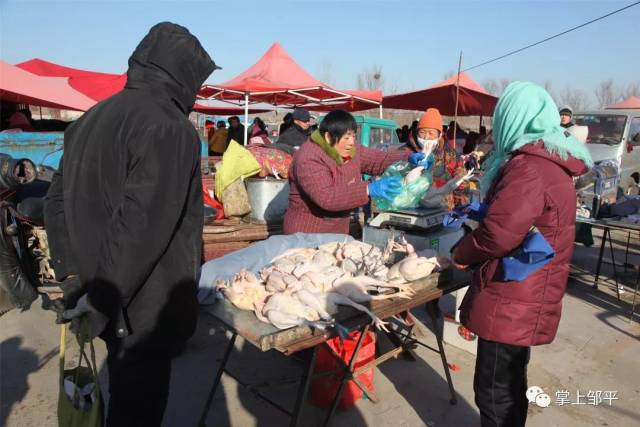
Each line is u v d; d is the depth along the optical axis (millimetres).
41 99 7578
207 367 3217
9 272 3516
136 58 1636
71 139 1702
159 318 1597
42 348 3387
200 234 1712
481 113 12336
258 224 3887
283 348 1663
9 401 2758
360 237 4535
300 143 6301
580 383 3113
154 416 1680
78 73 10859
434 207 2844
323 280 2047
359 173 2883
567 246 1819
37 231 3580
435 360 3346
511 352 1865
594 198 4984
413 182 2789
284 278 2074
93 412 1652
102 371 3086
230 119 11375
